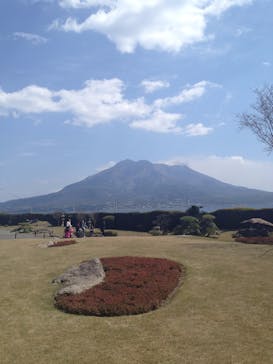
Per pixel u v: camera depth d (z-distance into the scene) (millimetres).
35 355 12195
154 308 15703
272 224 45531
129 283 18203
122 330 13797
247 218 51344
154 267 20453
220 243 27875
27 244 29500
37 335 13695
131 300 16203
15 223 78188
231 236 42719
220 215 52531
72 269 19875
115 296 16719
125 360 11609
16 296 17672
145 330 13688
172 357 11648
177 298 16516
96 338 13250
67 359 11852
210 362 11250
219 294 16547
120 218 60906
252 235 41062
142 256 23531
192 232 45094
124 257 22938
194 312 14977
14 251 26625
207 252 23953
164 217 54625
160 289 17312
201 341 12594
